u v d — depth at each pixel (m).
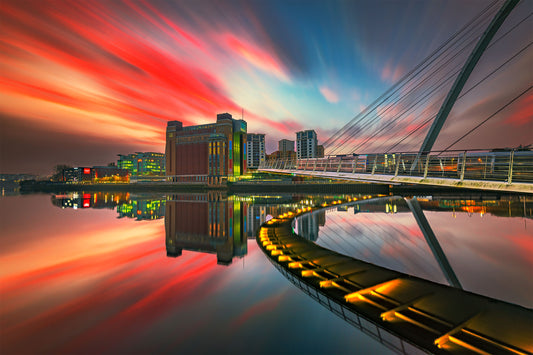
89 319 5.87
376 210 31.11
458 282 8.10
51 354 4.55
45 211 34.97
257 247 13.35
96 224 22.88
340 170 32.75
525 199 46.53
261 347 4.65
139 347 4.77
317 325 5.43
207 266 10.09
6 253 12.45
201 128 155.88
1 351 4.62
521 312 5.57
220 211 33.94
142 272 9.47
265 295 7.19
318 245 12.58
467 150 14.85
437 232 17.25
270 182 117.75
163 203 50.50
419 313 5.61
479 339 4.61
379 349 4.51
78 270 9.75
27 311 6.31
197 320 5.78
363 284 7.43
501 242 14.24
